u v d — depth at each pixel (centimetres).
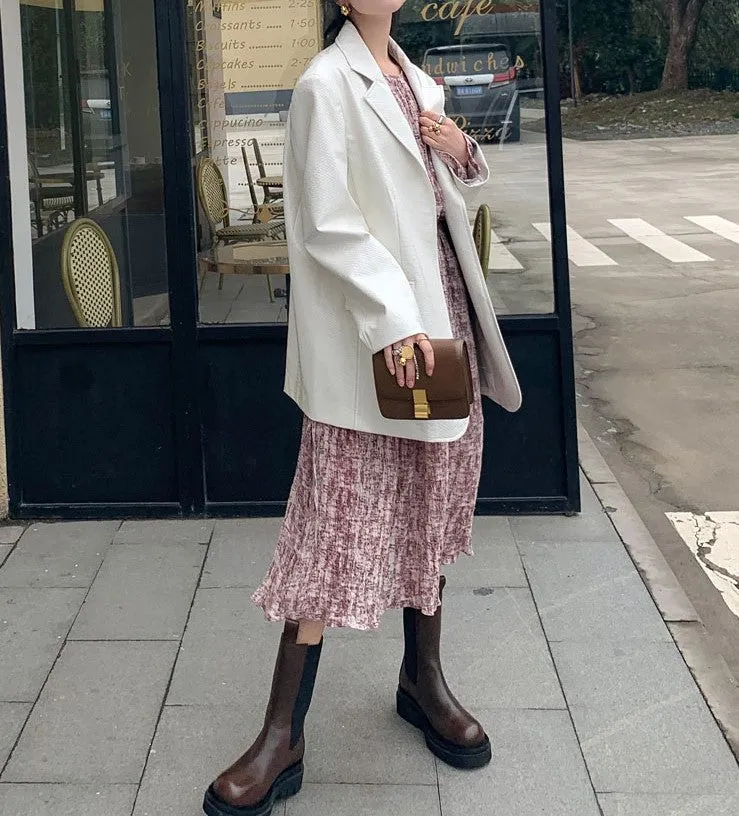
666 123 2503
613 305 805
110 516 407
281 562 239
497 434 404
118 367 398
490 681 295
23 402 402
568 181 1619
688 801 246
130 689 293
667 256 994
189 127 384
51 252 398
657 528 427
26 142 394
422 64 385
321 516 228
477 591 347
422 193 220
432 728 260
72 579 359
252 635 321
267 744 240
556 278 393
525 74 383
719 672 299
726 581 380
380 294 209
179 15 378
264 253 391
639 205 1327
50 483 407
